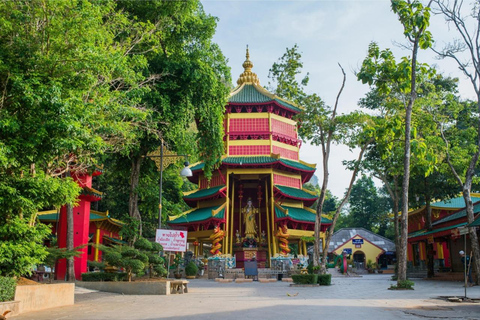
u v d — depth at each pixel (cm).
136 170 2867
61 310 1216
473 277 3012
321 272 2819
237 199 4972
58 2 1184
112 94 1552
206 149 3000
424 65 2383
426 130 3050
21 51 1165
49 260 1886
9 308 1088
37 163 1275
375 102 4334
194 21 2714
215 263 4038
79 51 1219
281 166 4600
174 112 2527
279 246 4262
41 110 1113
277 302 1429
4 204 1149
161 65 2542
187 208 5922
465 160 3147
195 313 1101
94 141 1309
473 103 3612
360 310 1163
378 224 8694
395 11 2212
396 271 3834
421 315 1046
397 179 3841
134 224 2669
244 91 4984
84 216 3070
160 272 2108
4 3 1191
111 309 1230
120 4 2473
